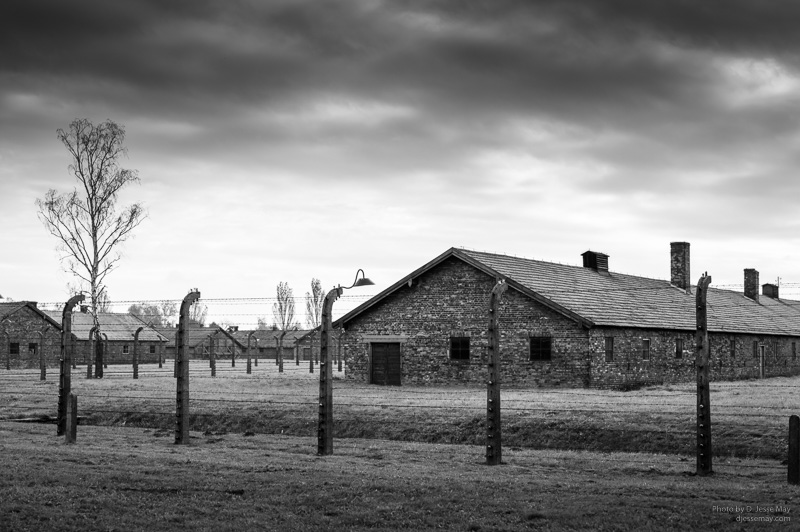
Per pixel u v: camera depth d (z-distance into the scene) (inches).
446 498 671.1
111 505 636.7
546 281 1915.6
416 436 1116.5
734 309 2566.4
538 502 663.8
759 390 1587.1
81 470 774.5
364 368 1913.1
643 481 774.5
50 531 570.6
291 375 2303.2
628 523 601.9
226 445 1022.4
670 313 2111.2
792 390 1583.4
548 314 1723.7
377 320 1904.5
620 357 1772.9
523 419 1127.0
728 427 1024.9
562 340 1707.7
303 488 702.5
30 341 3221.0
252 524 594.2
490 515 622.8
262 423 1227.2
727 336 2242.9
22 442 1024.9
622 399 1344.7
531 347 1738.4
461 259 1808.6
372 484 720.3
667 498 685.9
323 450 932.0
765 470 850.8
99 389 1620.3
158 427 1258.0
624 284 2285.9
